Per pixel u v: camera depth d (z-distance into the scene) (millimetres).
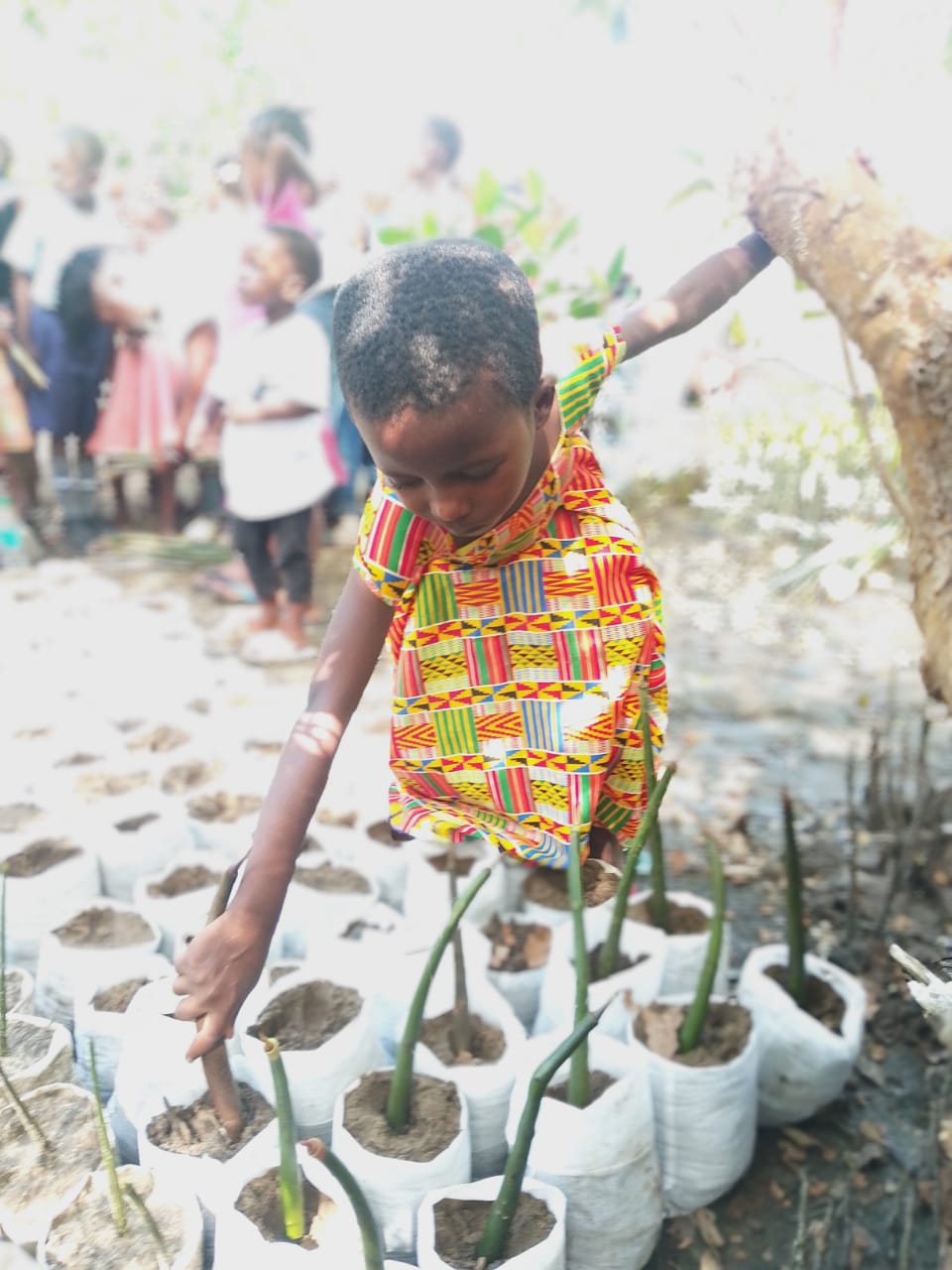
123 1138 1697
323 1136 1736
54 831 2461
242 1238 1414
